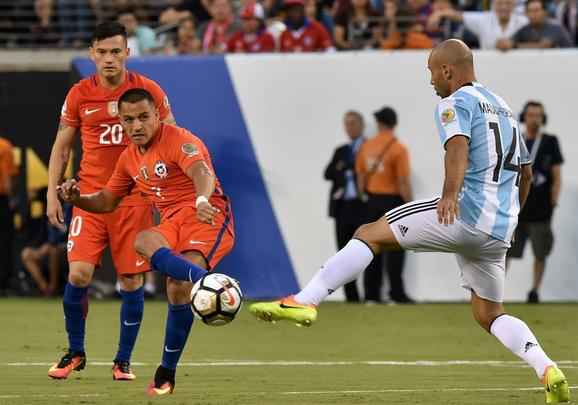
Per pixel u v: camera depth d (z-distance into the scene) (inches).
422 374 1339.8
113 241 1248.2
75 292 1249.4
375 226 1028.5
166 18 2780.5
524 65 2303.2
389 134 2268.7
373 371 1370.6
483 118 1010.7
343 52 2325.3
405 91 2315.5
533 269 2289.6
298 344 1684.3
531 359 1022.4
